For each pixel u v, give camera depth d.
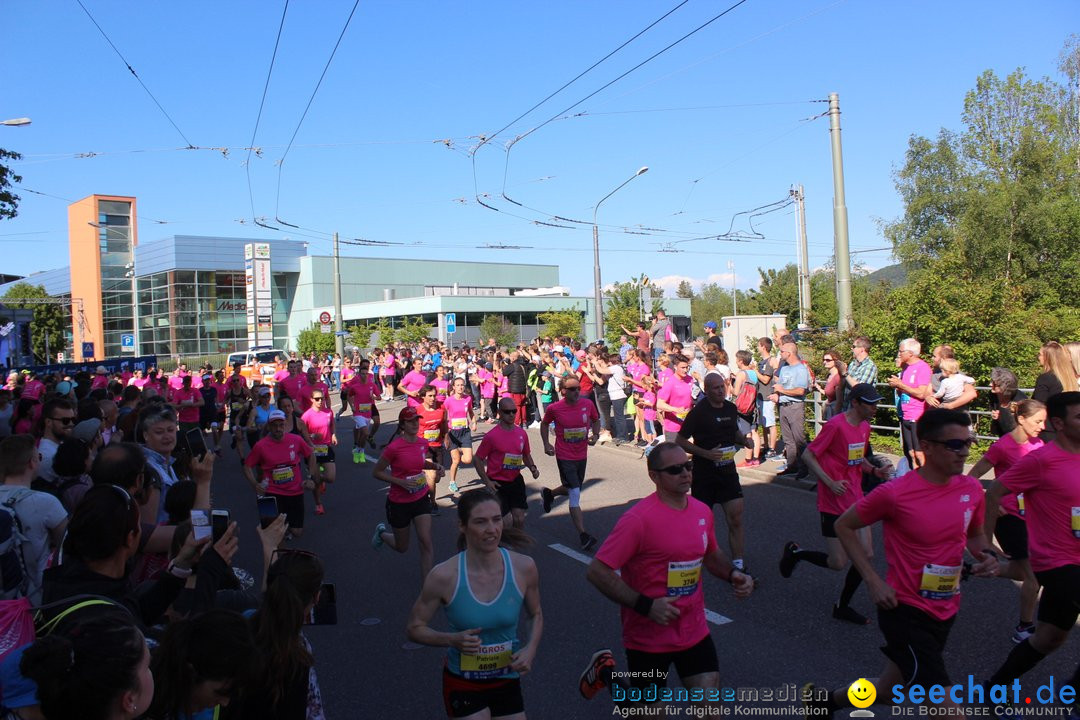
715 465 6.94
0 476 4.80
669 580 3.76
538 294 67.00
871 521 3.89
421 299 56.81
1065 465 4.09
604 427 16.27
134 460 4.32
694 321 79.25
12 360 27.30
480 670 3.59
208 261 58.88
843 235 14.46
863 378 10.32
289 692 3.02
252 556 8.73
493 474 7.87
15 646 2.78
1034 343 13.59
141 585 3.65
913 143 33.69
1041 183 28.70
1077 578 4.01
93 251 63.75
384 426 20.36
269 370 30.14
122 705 2.30
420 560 7.97
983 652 5.15
